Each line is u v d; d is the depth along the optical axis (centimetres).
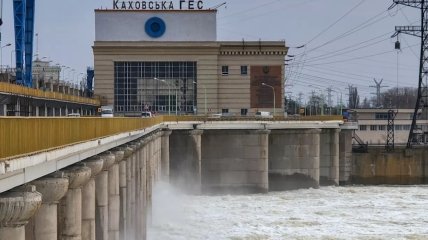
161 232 6319
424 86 12731
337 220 7169
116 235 3362
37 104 8069
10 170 1460
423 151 11269
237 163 9638
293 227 6731
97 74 12862
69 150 2094
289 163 10106
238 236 6228
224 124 9406
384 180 11231
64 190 1912
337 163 10575
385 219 7262
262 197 9062
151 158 6575
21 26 8688
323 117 10331
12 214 1525
